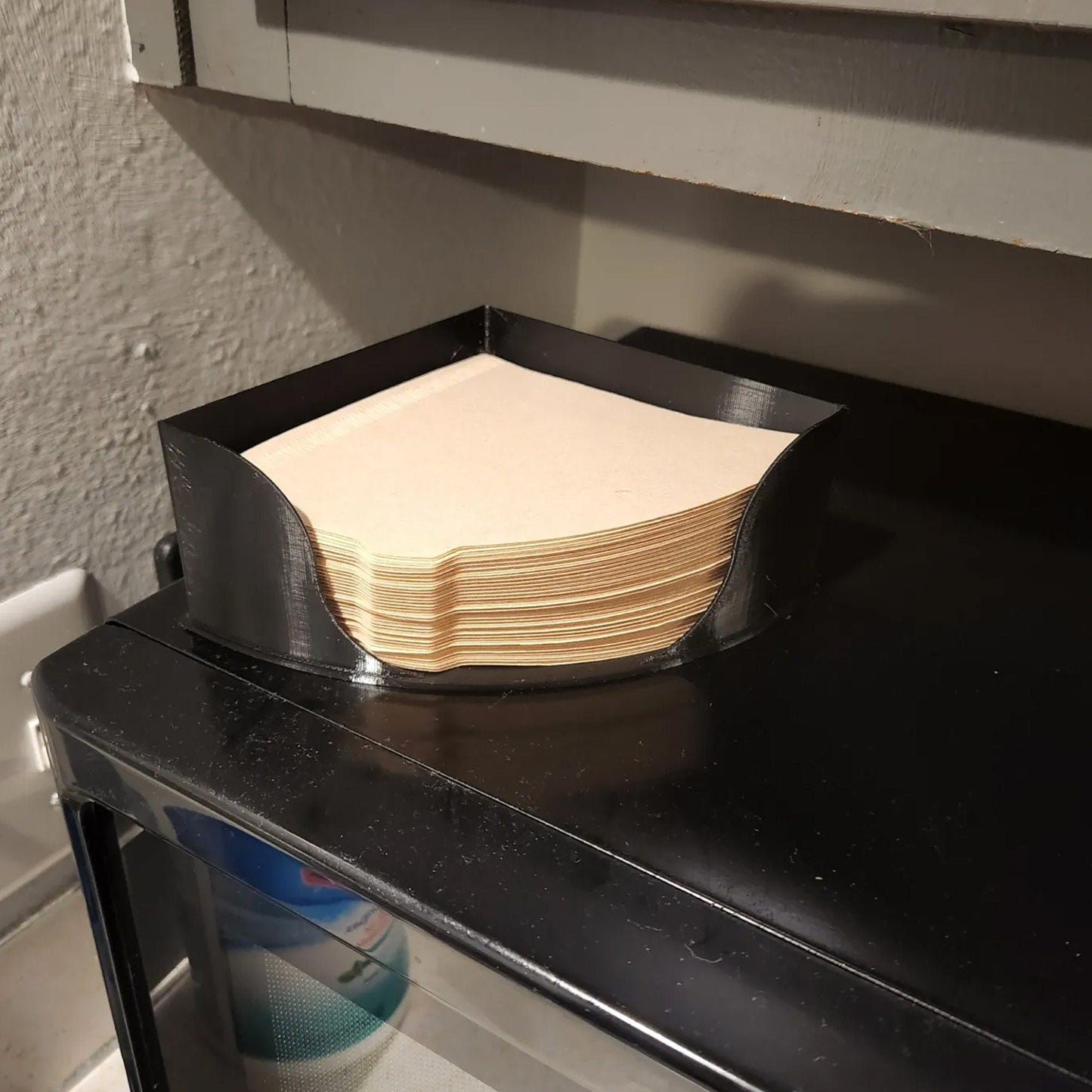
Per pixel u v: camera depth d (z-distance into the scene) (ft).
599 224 2.30
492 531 0.99
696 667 1.09
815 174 0.86
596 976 0.76
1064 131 0.75
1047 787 0.95
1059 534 1.43
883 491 1.54
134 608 1.15
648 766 0.95
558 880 0.83
